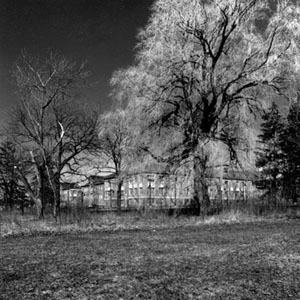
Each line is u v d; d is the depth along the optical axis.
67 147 32.12
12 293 6.74
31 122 28.73
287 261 9.37
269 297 6.34
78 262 9.77
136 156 25.34
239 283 7.25
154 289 6.90
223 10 23.70
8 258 10.58
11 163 33.69
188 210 24.09
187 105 24.89
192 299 6.29
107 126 28.95
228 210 23.81
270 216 23.67
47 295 6.60
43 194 30.08
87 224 20.19
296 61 23.75
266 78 24.19
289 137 36.50
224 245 12.56
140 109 25.44
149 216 23.44
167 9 24.25
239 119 25.23
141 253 11.15
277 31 24.11
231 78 24.53
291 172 36.88
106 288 7.02
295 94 25.11
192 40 24.88
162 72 24.61
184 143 24.31
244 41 24.92
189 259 9.96
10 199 48.38
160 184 24.52
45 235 17.19
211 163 23.23
